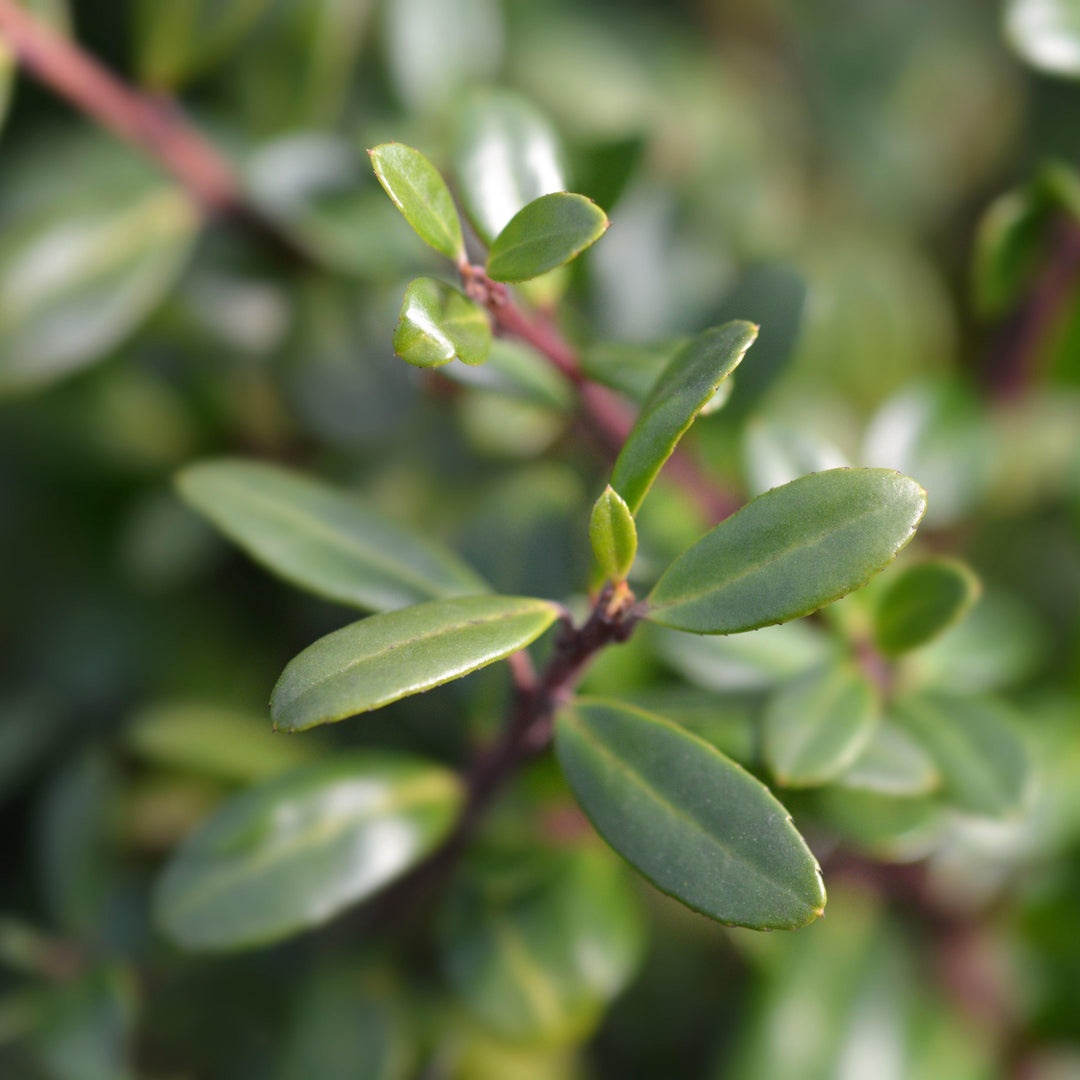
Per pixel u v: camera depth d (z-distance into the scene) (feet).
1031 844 0.98
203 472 0.86
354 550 0.85
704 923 1.06
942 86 1.58
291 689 0.75
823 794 0.88
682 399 0.77
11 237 1.00
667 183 1.31
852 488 0.77
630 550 0.78
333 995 0.95
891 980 1.00
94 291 1.00
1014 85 1.56
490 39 1.07
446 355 0.77
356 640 0.76
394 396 1.09
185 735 0.98
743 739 0.87
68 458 1.22
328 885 0.88
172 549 1.17
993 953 1.02
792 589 0.76
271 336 1.09
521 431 1.03
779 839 0.77
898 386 1.16
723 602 0.77
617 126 1.38
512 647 0.77
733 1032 1.00
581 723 0.80
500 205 0.83
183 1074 0.98
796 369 1.12
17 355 0.99
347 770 0.89
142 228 1.01
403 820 0.89
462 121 0.83
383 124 1.04
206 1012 0.99
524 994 0.92
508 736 0.85
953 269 1.46
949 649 0.95
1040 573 1.16
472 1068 1.01
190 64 1.00
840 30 1.58
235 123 1.09
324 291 1.08
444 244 0.79
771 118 1.52
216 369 1.17
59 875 1.00
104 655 1.22
